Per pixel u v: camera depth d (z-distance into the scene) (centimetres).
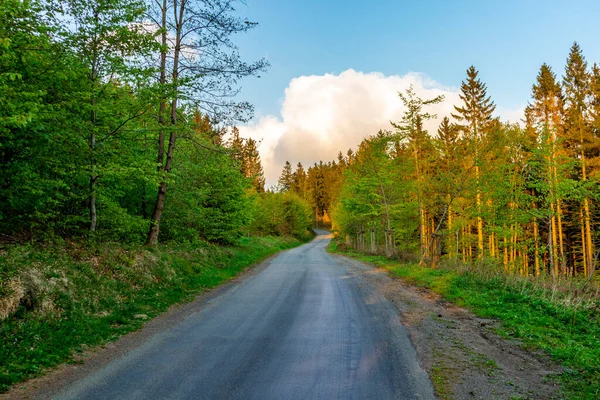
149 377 500
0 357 506
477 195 2056
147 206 1770
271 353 602
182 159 1794
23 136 867
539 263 2494
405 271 1733
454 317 902
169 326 772
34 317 640
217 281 1423
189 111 1485
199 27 1434
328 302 1040
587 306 971
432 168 2358
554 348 665
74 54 986
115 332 706
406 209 2633
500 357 614
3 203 879
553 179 1691
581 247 2944
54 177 1005
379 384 482
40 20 881
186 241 1803
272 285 1359
